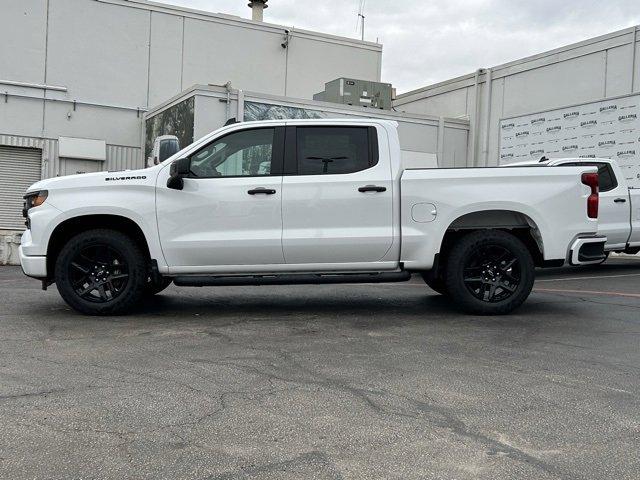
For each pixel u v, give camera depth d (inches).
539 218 257.1
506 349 205.2
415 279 414.9
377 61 998.4
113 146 821.9
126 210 248.7
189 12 863.1
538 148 663.8
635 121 552.4
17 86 770.2
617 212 430.6
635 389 163.2
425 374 175.6
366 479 111.3
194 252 250.5
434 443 127.4
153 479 111.0
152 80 843.4
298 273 256.8
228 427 135.0
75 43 804.0
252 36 904.3
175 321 250.2
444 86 834.2
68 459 118.7
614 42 593.9
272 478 111.4
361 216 252.7
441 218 254.2
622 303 300.2
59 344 208.1
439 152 756.6
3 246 531.8
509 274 261.3
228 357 192.9
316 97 781.3
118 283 258.7
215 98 622.2
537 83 685.3
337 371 177.8
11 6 774.5
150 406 147.6
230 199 250.4
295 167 255.0
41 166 788.0
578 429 135.6
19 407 146.3
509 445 126.8
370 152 257.6
